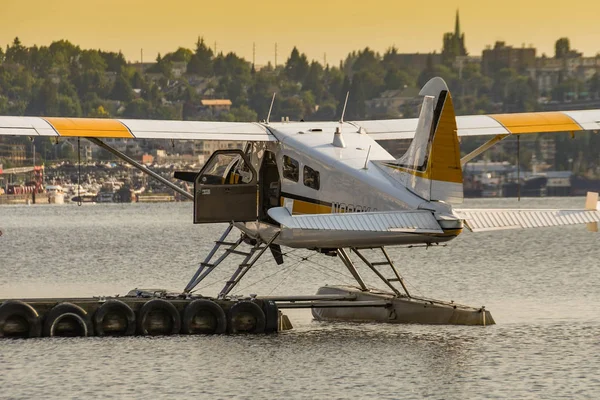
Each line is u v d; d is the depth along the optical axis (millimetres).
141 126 88562
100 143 89188
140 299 85438
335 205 83750
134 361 75625
